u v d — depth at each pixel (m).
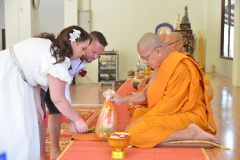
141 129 2.71
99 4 12.30
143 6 12.30
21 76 2.46
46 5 12.67
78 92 9.43
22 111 2.38
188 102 2.80
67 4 11.62
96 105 6.98
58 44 2.48
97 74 11.92
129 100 3.06
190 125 2.76
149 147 2.70
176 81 2.77
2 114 2.32
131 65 12.43
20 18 9.53
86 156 2.46
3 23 14.77
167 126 2.73
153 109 2.80
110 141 2.41
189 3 12.50
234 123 4.38
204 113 2.90
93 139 2.83
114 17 12.34
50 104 3.22
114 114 2.84
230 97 7.22
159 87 2.81
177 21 12.29
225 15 12.51
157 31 9.50
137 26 12.34
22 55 2.46
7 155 2.33
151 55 2.86
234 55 9.60
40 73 2.47
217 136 3.54
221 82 10.45
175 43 3.97
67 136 4.32
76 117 2.74
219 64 12.81
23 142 2.38
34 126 2.54
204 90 2.95
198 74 2.86
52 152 3.30
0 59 2.44
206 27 12.86
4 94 2.34
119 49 12.43
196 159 2.44
